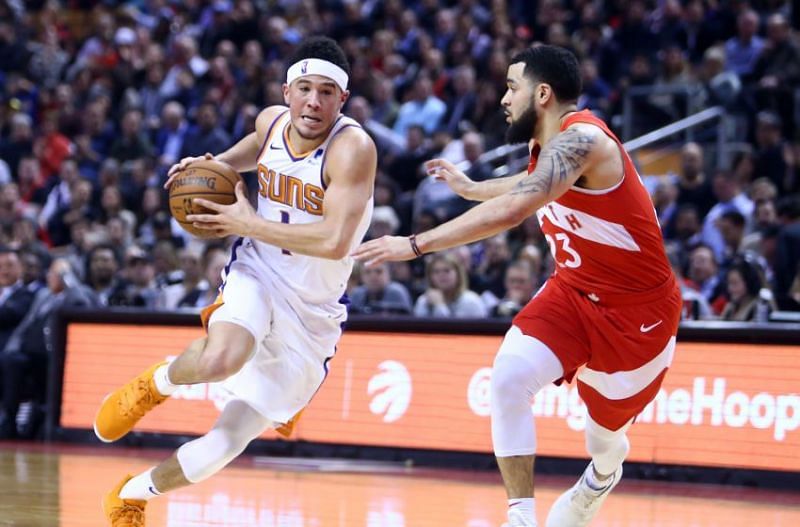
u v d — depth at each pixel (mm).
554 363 5102
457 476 8906
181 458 5039
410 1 18641
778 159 12922
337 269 5219
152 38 18984
